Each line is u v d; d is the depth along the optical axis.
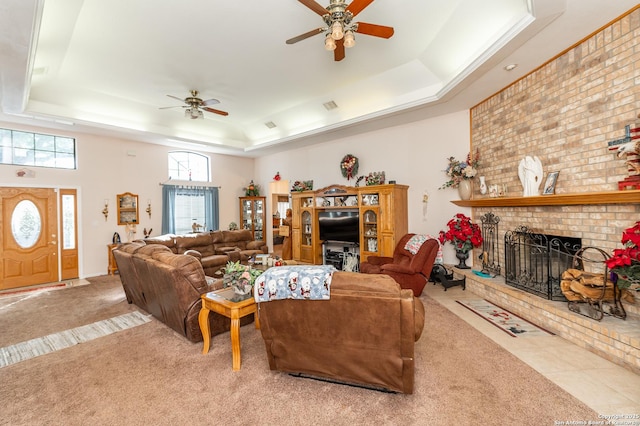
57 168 5.57
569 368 2.20
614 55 2.47
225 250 6.39
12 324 3.33
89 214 5.94
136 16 3.06
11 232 5.10
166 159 7.18
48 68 4.10
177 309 2.80
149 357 2.53
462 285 4.36
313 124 6.32
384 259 4.77
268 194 8.56
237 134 7.58
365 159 6.12
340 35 2.45
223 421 1.74
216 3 2.89
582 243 2.84
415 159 5.38
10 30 2.44
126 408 1.88
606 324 2.38
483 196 4.34
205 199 7.80
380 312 1.77
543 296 3.10
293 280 1.92
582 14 2.36
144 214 6.74
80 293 4.63
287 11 3.02
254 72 4.42
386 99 5.03
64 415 1.82
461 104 4.50
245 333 3.02
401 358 1.83
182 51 3.79
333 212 6.29
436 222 5.16
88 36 3.41
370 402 1.88
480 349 2.52
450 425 1.66
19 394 2.04
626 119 2.39
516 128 3.68
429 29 3.40
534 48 2.89
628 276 2.18
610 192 2.31
